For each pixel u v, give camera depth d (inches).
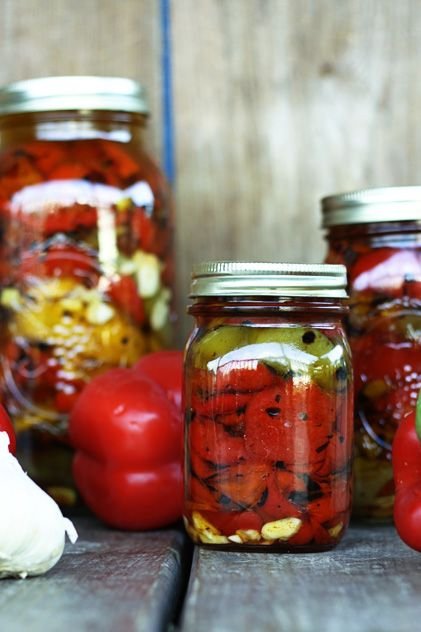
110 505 31.8
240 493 28.1
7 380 34.3
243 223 38.8
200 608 24.0
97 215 34.2
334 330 28.7
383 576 26.4
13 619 23.3
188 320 38.8
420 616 23.5
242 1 38.7
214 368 28.2
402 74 38.6
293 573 26.6
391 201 31.4
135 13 38.8
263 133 38.7
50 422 34.1
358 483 31.8
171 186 38.9
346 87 38.7
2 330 34.5
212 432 28.2
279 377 28.0
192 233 38.9
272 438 28.0
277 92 38.7
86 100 34.8
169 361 33.2
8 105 35.0
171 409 31.9
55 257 34.0
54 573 26.9
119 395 31.7
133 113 35.5
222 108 38.8
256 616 23.5
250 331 28.2
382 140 38.6
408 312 31.4
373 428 31.6
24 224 34.2
